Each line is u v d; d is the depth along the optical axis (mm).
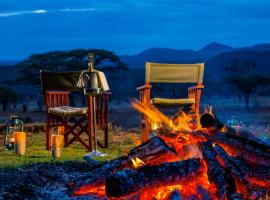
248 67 97688
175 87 55188
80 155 7824
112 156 7707
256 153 4664
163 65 8711
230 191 4254
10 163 6531
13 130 9422
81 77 8117
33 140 10805
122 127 14570
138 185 4059
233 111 35094
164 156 4562
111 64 51344
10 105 46938
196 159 4309
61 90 8773
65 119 8969
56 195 4566
